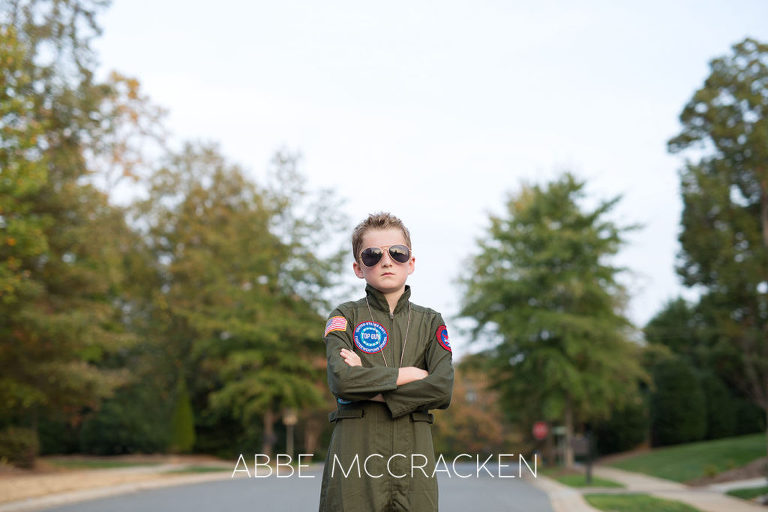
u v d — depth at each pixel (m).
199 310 34.81
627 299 34.50
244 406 30.80
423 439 2.36
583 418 31.69
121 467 25.52
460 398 57.41
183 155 37.44
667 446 38.34
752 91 18.81
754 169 18.80
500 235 28.48
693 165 19.03
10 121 14.46
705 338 21.38
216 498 13.67
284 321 29.80
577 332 26.84
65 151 19.97
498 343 28.92
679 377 38.16
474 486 16.78
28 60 17.92
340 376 2.30
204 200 37.12
